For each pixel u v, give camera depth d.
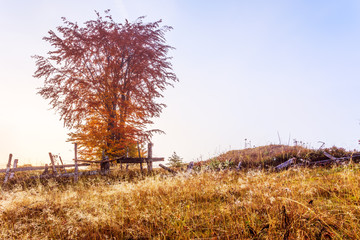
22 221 4.32
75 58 15.75
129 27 17.56
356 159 9.92
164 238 3.01
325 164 9.59
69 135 14.80
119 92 15.97
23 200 5.69
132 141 15.57
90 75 16.62
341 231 2.56
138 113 16.61
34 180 10.30
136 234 3.29
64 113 15.71
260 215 3.31
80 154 14.83
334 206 3.26
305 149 11.88
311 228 2.61
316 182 4.81
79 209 4.43
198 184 5.82
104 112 15.27
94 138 14.72
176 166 15.62
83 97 15.74
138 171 12.41
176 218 3.55
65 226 3.74
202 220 3.50
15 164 10.97
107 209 4.16
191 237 3.01
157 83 18.69
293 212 2.96
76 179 10.63
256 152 16.03
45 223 4.15
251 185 4.98
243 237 2.68
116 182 8.56
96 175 11.48
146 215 3.74
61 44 15.33
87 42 16.16
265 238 2.60
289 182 4.76
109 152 14.64
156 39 18.58
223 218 3.35
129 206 4.52
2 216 4.54
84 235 3.37
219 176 6.59
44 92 15.19
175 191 5.32
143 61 17.52
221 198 4.74
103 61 17.44
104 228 3.61
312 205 3.29
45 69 15.14
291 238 2.42
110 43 16.72
